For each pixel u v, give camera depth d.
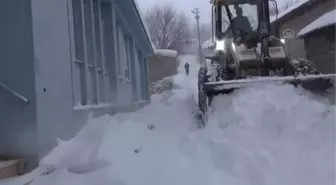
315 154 4.91
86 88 7.40
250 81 7.33
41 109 5.18
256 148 5.19
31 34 5.10
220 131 5.93
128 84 13.56
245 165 4.79
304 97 6.42
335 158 4.75
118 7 11.41
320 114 5.79
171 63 44.59
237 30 9.93
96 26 9.18
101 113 8.37
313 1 24.36
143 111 10.63
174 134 6.59
